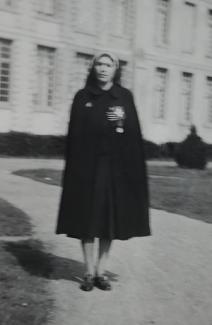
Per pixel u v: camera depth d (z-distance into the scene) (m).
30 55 26.02
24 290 5.01
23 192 11.62
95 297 5.05
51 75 27.36
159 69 33.19
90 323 4.46
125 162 5.07
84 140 5.03
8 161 20.19
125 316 4.65
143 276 5.84
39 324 4.30
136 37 31.36
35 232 7.70
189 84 35.28
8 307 4.55
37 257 6.23
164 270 6.10
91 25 28.91
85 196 5.01
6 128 25.23
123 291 5.28
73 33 27.92
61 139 24.81
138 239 7.60
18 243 6.88
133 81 31.33
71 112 5.12
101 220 5.02
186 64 34.56
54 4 27.14
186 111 35.22
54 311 4.63
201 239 7.78
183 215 9.77
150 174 17.02
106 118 5.02
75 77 28.36
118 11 30.58
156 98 33.12
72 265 6.05
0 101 25.12
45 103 27.14
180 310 4.86
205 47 35.94
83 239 5.17
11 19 25.16
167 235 7.96
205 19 35.72
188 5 34.59
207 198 11.88
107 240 5.21
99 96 5.07
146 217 5.17
